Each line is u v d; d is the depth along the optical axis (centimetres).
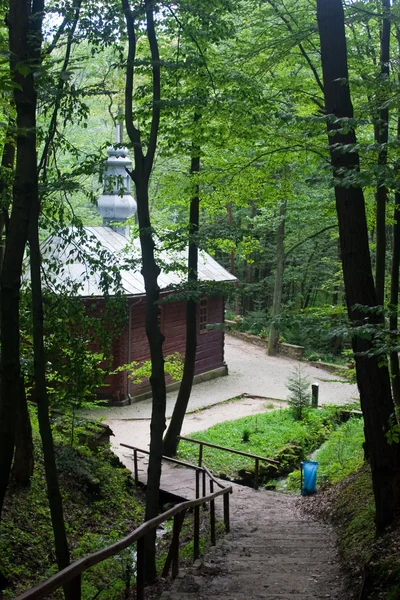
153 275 940
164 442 1722
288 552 952
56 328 965
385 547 746
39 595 424
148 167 933
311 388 2558
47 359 1002
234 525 1166
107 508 1302
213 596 743
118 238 2516
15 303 679
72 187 870
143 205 937
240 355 3350
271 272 4128
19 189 679
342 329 642
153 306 938
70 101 848
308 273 3434
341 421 2177
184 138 1292
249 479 1634
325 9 833
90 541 1119
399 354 1277
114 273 974
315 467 1423
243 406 2414
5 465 676
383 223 1177
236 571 851
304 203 2681
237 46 1274
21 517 1088
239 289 986
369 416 831
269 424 2103
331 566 861
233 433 1988
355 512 1060
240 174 1370
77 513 1216
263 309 4162
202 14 926
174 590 768
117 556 1066
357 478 1256
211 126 1278
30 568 964
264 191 1423
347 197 820
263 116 1121
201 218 3419
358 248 820
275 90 1380
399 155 1066
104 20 851
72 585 495
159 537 1204
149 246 940
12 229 679
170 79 1110
